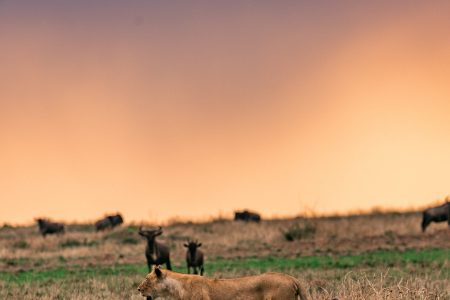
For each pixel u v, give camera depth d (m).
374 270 124.94
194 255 126.00
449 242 169.88
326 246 169.38
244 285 66.62
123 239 185.75
